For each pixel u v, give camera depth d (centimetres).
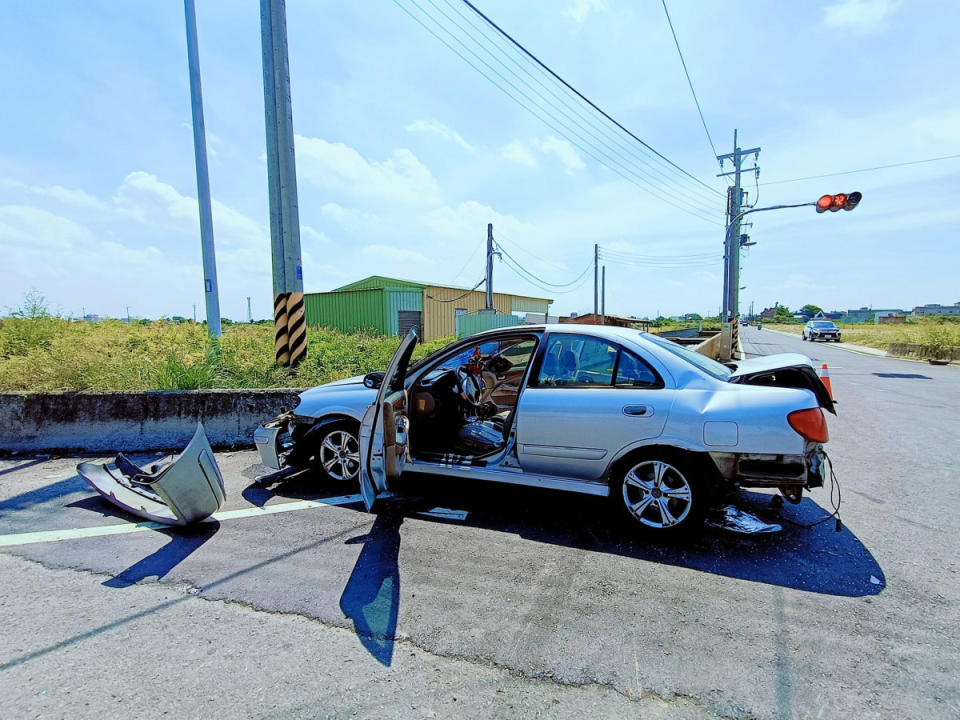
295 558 317
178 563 310
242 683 206
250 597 272
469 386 480
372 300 2088
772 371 345
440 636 239
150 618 252
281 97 755
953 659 223
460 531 359
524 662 221
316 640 235
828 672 215
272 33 748
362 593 277
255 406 597
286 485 457
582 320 2948
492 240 2342
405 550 329
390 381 355
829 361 1892
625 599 272
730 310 2075
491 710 193
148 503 396
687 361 358
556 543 341
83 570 301
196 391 592
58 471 496
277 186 773
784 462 313
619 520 379
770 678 211
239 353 835
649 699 199
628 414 342
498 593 277
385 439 355
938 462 546
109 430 576
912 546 338
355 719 187
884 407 897
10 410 570
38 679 207
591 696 201
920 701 198
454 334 2469
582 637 239
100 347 812
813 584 289
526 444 371
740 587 285
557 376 378
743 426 317
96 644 231
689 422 327
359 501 416
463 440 458
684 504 338
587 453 354
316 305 2205
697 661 222
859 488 459
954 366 1675
